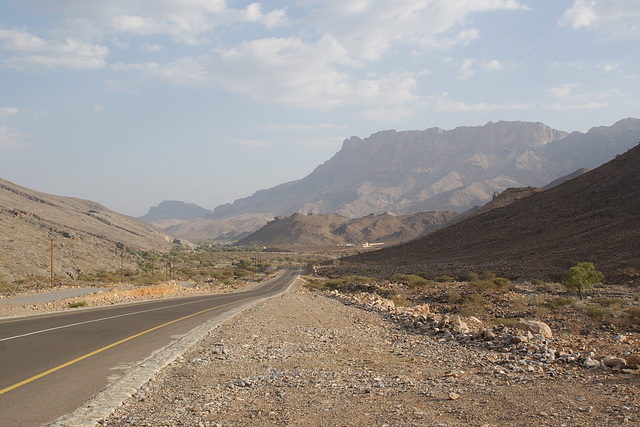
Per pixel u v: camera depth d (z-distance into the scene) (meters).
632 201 81.56
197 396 7.77
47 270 73.50
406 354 11.23
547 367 8.77
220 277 88.00
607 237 68.94
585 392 6.80
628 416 5.56
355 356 11.08
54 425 6.44
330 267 116.06
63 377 9.16
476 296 30.89
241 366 10.12
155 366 10.14
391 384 8.11
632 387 6.84
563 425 5.46
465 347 11.91
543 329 13.66
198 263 166.75
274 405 7.11
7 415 6.86
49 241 89.12
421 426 5.77
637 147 105.69
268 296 39.50
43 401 7.55
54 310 24.11
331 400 7.21
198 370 9.79
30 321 18.50
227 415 6.69
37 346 12.62
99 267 89.38
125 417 6.77
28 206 159.38
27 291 45.69
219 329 16.17
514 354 10.42
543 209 100.62
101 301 32.09
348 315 20.72
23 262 72.19
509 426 5.56
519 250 80.81
